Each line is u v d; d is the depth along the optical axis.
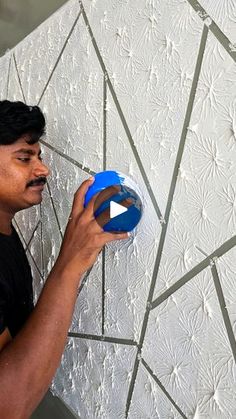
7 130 0.87
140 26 0.84
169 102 0.78
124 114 0.88
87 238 0.79
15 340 0.76
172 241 0.77
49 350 0.75
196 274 0.73
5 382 0.71
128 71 0.87
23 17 1.38
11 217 0.98
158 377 0.80
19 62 1.35
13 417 0.72
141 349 0.84
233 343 0.67
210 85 0.70
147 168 0.83
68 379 1.09
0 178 0.90
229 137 0.67
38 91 1.22
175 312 0.77
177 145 0.76
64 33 1.10
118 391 0.91
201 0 0.71
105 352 0.95
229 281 0.67
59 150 1.11
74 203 0.84
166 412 0.79
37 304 0.79
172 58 0.77
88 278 0.99
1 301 0.80
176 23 0.76
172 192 0.77
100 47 0.95
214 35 0.69
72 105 1.06
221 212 0.68
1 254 0.89
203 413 0.72
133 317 0.86
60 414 1.15
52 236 1.16
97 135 0.97
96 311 0.97
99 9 0.96
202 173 0.71
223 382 0.68
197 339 0.73
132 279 0.86
